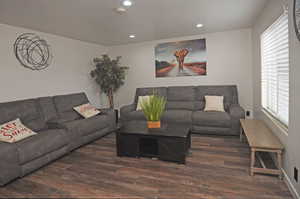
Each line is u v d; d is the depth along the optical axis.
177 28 3.76
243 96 4.26
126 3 2.42
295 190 1.73
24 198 1.87
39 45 3.53
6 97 3.01
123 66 5.32
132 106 4.47
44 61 3.62
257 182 2.01
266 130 2.64
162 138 2.58
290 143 1.86
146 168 2.42
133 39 4.64
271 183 1.98
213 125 3.59
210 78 4.47
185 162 2.51
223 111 3.84
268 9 2.63
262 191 1.85
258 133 2.51
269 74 2.90
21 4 2.31
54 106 3.55
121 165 2.53
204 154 2.78
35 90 3.46
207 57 4.44
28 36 3.33
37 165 2.41
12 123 2.61
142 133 2.67
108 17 2.93
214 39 4.34
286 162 1.97
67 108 3.74
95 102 5.06
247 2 2.58
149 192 1.90
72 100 3.92
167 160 2.59
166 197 1.81
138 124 3.22
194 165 2.45
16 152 2.18
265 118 3.03
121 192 1.91
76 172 2.36
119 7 2.54
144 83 5.14
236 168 2.33
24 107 3.00
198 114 3.73
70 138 2.98
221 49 4.31
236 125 3.46
